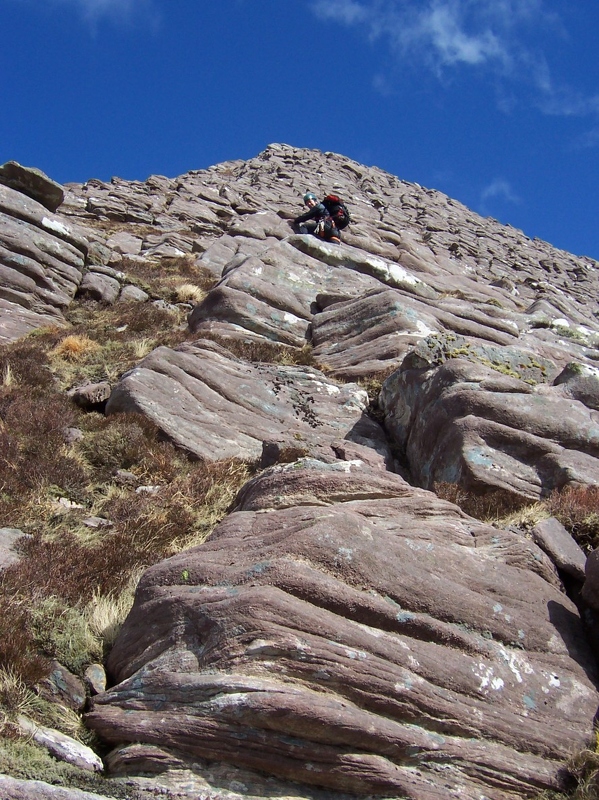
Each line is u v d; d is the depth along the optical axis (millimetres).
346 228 32875
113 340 19609
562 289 50094
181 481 12305
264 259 22234
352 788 6016
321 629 6551
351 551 7191
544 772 6355
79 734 6742
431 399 13000
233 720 6113
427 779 6109
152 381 14195
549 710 6820
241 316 19328
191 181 53219
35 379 15930
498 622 7258
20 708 6758
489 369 12758
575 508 9688
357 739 6059
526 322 21984
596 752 6453
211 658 6559
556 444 11359
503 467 11148
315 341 18984
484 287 30875
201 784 6020
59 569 9062
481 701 6660
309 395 15156
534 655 7219
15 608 7910
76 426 13719
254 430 14141
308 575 6902
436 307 19516
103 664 7617
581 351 20328
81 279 23938
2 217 22875
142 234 36406
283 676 6312
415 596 7102
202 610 6906
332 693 6285
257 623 6539
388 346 17328
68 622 8055
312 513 7711
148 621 7328
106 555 9688
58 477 11820
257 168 64000
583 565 8305
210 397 14383
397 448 14133
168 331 20656
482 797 6105
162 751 6234
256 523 7941
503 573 7777
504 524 9602
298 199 51719
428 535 7965
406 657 6609
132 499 11555
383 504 8367
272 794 5961
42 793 5566
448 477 11664
